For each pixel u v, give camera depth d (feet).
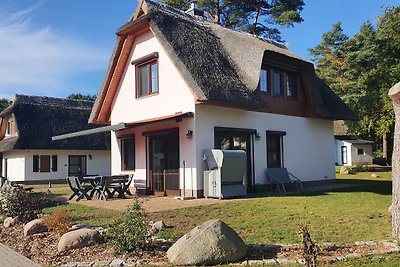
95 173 120.88
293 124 65.87
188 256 21.21
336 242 24.89
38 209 39.55
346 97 124.88
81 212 41.04
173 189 54.03
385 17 106.42
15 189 40.14
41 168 110.42
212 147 52.21
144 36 59.98
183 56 52.08
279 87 64.49
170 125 54.34
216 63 55.42
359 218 32.99
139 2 59.52
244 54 57.77
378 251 22.31
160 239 26.53
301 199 45.42
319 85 73.87
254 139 58.39
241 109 56.49
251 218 34.04
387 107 100.01
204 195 49.96
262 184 58.13
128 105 63.21
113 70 63.82
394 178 25.66
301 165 66.59
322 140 72.02
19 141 105.09
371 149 163.84
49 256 24.35
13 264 23.17
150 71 59.26
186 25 59.11
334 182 73.56
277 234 27.63
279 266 20.06
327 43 160.66
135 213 25.18
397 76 96.99
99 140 120.37
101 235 27.20
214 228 22.29
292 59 63.00
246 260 21.61
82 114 124.06
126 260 22.20
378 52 116.47
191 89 49.60
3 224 36.94
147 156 58.85
